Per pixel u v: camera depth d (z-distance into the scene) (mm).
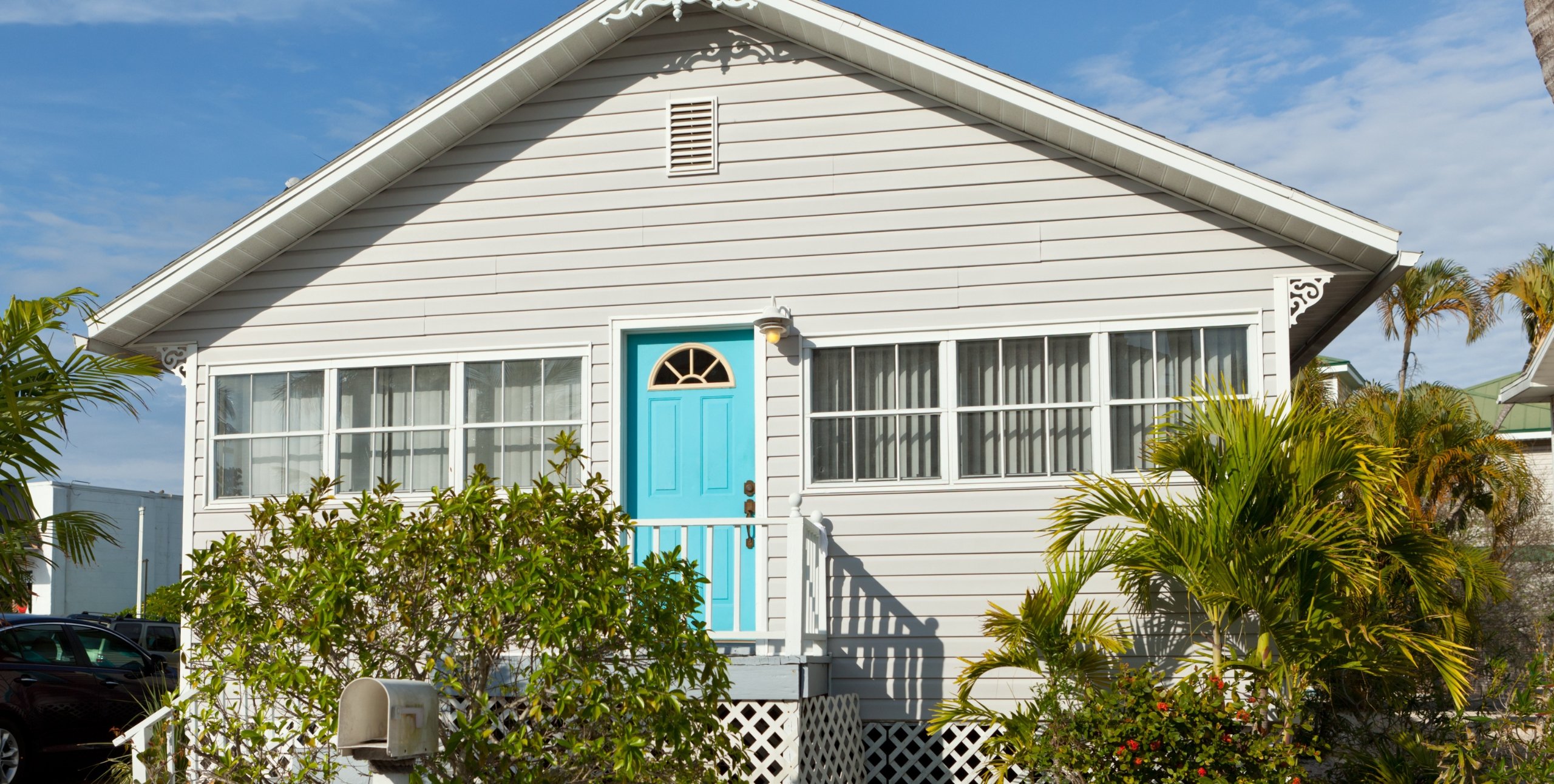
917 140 9234
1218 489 7594
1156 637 8492
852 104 9359
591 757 5562
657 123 9625
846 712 8562
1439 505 16781
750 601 9109
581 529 5777
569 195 9680
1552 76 5484
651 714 5629
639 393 9547
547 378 9594
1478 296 21672
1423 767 7988
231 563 5688
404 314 9812
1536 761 7656
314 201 9648
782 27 9352
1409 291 22000
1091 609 8617
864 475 9055
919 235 9148
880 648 8844
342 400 9875
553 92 9805
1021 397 8922
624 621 5578
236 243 9656
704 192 9492
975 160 9133
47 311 8016
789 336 9242
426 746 4648
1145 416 8750
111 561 31812
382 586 5570
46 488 29469
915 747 8797
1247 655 7781
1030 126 8922
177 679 12938
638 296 9484
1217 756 7062
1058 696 7906
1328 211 8164
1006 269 9000
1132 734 7199
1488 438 16859
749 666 7578
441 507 5766
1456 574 7973
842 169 9312
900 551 8914
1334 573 7363
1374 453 7547
